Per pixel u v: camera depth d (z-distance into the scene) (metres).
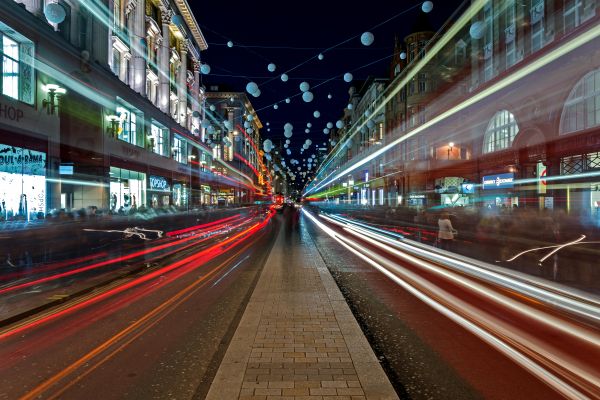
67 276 9.68
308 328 5.57
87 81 22.30
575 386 4.04
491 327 5.91
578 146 19.89
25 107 17.08
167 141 36.69
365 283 9.23
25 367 4.56
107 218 19.95
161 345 5.23
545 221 16.48
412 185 45.84
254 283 9.24
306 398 3.57
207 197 53.12
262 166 120.25
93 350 5.07
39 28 17.80
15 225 14.05
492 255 13.35
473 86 33.25
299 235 23.25
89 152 23.66
